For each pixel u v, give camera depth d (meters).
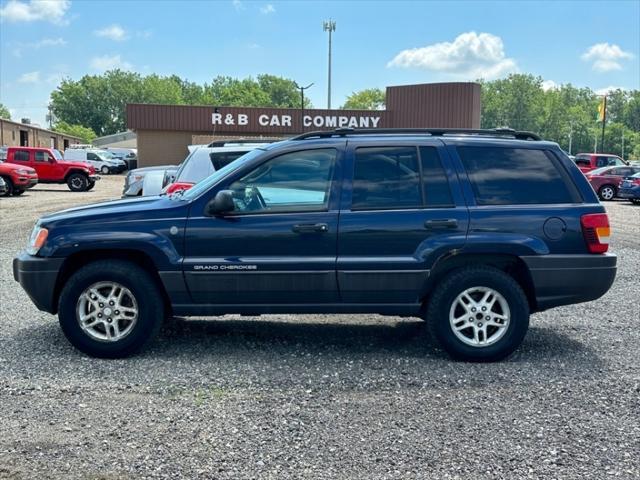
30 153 27.38
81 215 5.16
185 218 5.06
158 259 5.03
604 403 4.26
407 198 5.11
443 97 38.31
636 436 3.75
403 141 5.21
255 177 5.14
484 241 5.03
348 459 3.44
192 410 4.06
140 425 3.83
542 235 5.08
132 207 5.19
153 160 38.62
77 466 3.33
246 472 3.29
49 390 4.39
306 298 5.09
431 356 5.27
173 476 3.24
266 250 5.04
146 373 4.75
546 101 132.25
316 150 5.18
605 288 5.16
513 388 4.53
